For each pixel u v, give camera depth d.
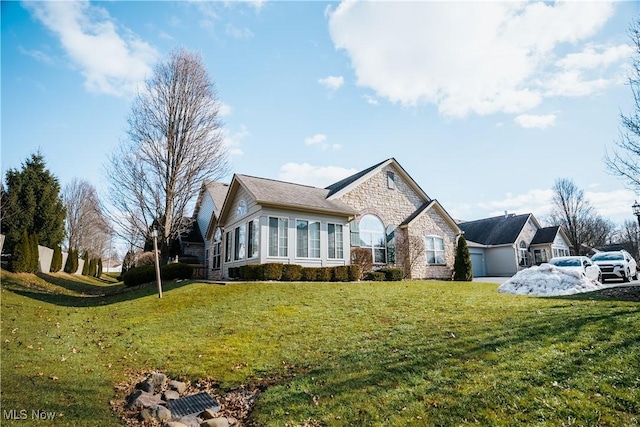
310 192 20.09
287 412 4.61
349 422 4.25
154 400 5.06
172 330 8.96
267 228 16.25
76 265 31.86
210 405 5.03
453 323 7.84
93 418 4.32
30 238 21.56
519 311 8.48
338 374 5.58
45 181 29.59
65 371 5.95
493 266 34.47
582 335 6.16
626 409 4.00
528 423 3.91
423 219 23.67
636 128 10.18
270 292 12.50
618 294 9.92
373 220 21.88
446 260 24.27
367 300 11.04
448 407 4.37
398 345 6.68
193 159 22.53
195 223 32.22
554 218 46.75
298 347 7.14
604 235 49.78
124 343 8.09
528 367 5.13
